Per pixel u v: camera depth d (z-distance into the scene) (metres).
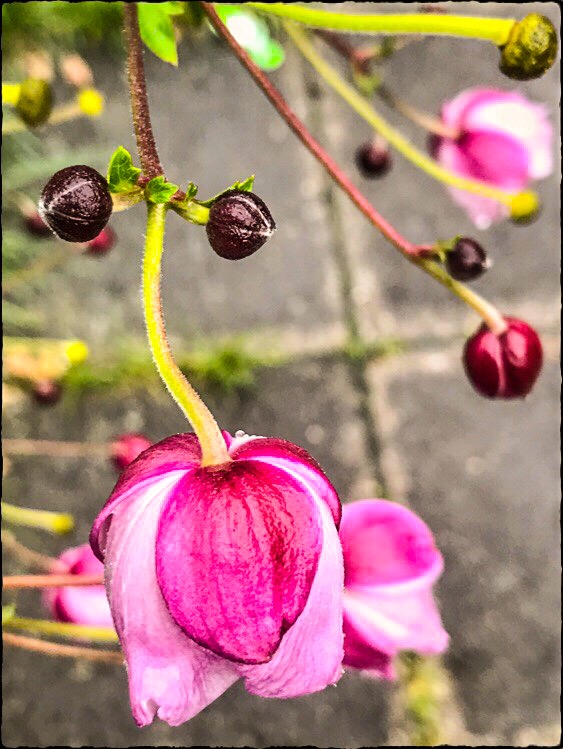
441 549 0.39
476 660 0.38
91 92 0.29
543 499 0.40
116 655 0.28
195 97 0.42
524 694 0.38
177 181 0.41
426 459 0.40
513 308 0.41
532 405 0.41
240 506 0.18
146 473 0.18
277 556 0.17
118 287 0.41
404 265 0.42
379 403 0.40
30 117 0.27
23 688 0.37
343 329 0.41
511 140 0.31
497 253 0.41
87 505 0.39
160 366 0.18
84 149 0.41
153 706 0.17
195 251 0.41
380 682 0.38
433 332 0.41
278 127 0.42
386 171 0.38
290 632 0.18
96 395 0.40
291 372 0.40
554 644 0.39
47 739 0.37
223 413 0.40
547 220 0.41
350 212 0.42
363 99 0.37
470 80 0.42
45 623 0.26
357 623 0.23
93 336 0.40
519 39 0.22
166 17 0.25
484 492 0.40
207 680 0.18
